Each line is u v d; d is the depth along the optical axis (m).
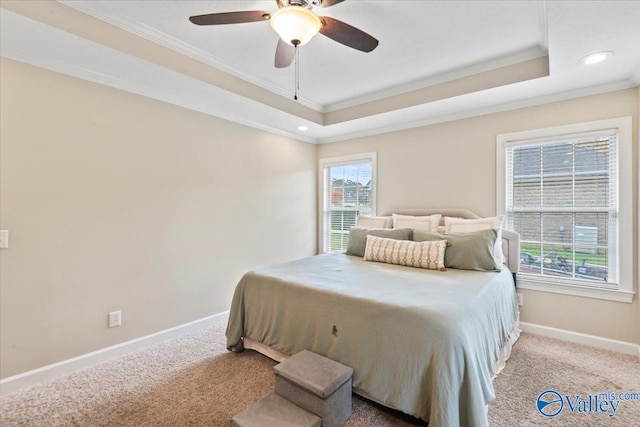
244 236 3.58
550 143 2.86
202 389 2.00
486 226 2.89
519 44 2.37
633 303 2.46
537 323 2.87
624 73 2.37
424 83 3.04
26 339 2.06
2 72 1.98
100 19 1.97
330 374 1.63
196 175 3.09
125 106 2.56
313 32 1.71
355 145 4.24
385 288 2.04
